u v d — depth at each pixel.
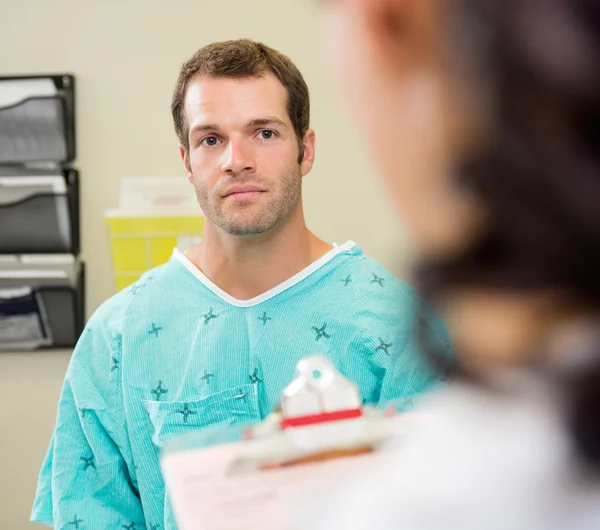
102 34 1.58
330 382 0.32
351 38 0.19
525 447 0.19
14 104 1.57
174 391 0.86
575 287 0.17
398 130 0.19
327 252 0.91
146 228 1.58
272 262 0.87
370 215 1.58
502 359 0.19
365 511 0.21
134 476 0.89
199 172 0.84
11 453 1.69
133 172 1.61
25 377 1.68
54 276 1.61
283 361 0.85
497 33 0.16
